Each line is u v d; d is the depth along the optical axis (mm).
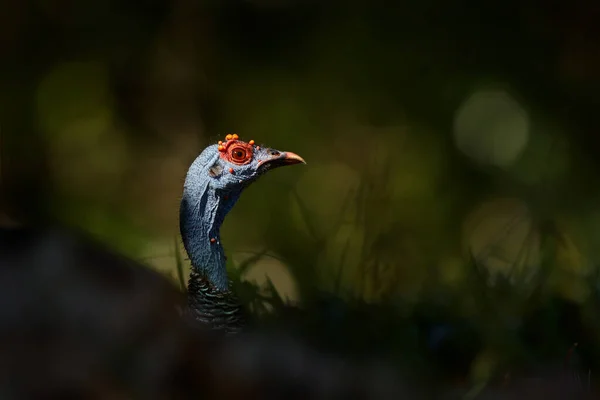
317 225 10227
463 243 12898
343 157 14172
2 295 3143
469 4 13578
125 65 14594
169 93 14734
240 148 5766
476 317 6637
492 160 13688
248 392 3328
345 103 14219
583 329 6383
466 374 5969
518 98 13734
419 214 13109
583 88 13617
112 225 13086
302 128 14352
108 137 14680
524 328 6383
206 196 5719
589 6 13336
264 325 5684
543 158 13523
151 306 3316
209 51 14641
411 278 9047
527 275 7355
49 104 14383
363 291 7090
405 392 4008
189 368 3248
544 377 4875
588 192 13242
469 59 13758
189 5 14406
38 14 14180
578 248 9359
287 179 13531
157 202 14734
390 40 13875
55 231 3451
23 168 14422
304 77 14398
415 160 13820
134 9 14406
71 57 14422
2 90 14258
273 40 14562
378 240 8336
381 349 6012
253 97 14680
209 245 5680
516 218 11555
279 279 9750
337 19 14133
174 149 14859
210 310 5469
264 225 13047
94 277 3316
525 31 13617
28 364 3053
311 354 3744
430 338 6230
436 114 13922
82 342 3137
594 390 4902
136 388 3137
